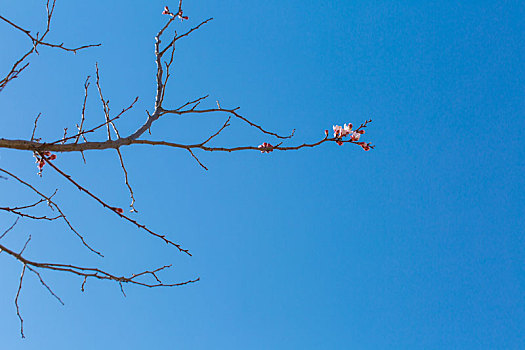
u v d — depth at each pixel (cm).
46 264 362
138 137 475
